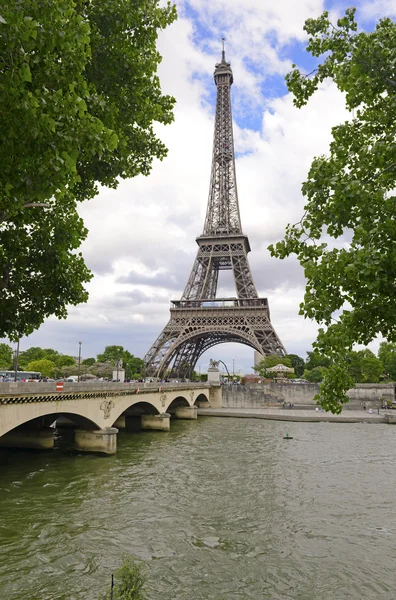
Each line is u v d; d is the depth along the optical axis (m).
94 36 25.34
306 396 137.25
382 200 14.48
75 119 15.76
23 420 40.78
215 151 173.88
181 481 43.59
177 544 28.20
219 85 181.12
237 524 32.03
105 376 177.62
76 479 42.94
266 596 22.11
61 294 33.38
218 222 165.12
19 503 35.22
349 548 28.20
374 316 14.91
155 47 29.86
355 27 18.38
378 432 83.31
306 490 41.25
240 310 134.88
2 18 11.85
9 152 14.55
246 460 54.66
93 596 21.23
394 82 15.32
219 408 135.88
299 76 20.03
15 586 22.17
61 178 15.07
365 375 142.88
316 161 16.80
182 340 134.00
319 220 16.39
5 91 13.27
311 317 15.48
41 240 31.52
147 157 34.41
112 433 55.84
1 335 32.56
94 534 29.33
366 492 40.81
